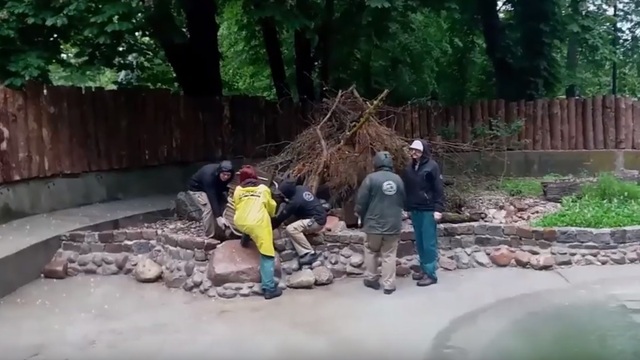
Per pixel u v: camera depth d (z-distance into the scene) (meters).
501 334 5.41
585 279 7.15
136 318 5.96
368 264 6.86
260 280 6.73
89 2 9.08
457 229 7.92
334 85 13.76
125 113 10.55
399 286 6.99
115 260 7.57
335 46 12.77
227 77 18.05
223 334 5.48
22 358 4.93
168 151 11.36
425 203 6.96
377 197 6.62
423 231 7.00
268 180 7.83
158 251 7.50
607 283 6.98
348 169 7.94
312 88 14.04
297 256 7.21
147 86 11.88
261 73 17.56
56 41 9.51
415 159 7.04
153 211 9.40
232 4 13.71
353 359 4.86
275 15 9.96
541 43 14.11
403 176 7.16
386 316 5.93
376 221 6.61
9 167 8.29
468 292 6.71
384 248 6.70
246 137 12.84
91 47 9.93
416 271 7.41
